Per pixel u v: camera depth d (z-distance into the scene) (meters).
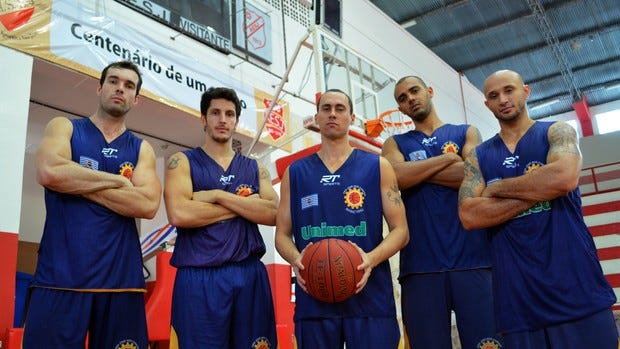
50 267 2.57
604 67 17.11
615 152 17.44
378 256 2.59
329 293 2.47
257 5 8.85
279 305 7.26
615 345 2.28
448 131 3.34
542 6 14.09
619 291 7.53
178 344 2.76
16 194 4.92
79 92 6.46
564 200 2.52
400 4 13.81
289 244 2.80
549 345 2.37
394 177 2.89
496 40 15.55
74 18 5.94
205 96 3.17
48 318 2.50
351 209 2.77
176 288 2.86
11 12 5.36
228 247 2.88
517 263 2.49
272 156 8.15
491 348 2.80
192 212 2.85
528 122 2.74
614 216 8.02
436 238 3.00
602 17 14.61
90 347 2.60
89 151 2.81
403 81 3.42
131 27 6.61
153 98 6.61
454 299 2.91
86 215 2.66
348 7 11.26
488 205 2.58
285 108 8.61
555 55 16.14
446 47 15.80
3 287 4.54
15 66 5.28
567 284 2.36
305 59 9.52
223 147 3.16
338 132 2.90
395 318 2.69
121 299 2.68
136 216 2.75
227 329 2.79
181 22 7.33
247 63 8.26
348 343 2.58
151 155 3.00
